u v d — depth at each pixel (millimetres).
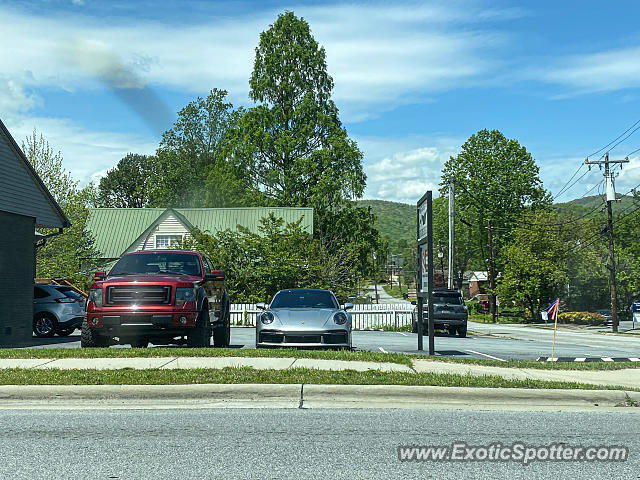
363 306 34969
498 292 61438
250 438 6672
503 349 19297
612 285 43969
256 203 57594
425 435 6875
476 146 70688
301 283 37938
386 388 8867
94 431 6953
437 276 80375
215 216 52125
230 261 37125
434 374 10031
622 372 11328
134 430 7008
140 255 14352
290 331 13398
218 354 11758
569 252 61938
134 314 12578
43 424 7297
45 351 12078
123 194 89875
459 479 5410
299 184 57438
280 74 60594
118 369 10133
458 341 23531
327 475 5453
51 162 40375
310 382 9211
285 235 39625
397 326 32969
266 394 8805
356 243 55562
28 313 21047
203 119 77750
